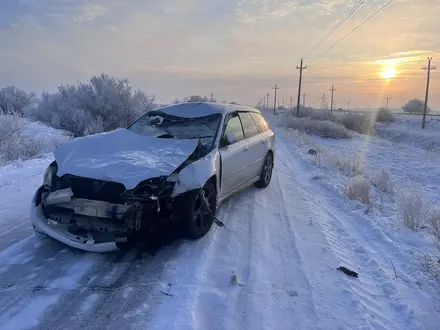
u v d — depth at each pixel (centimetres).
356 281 406
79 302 333
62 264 403
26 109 1791
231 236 505
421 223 629
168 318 315
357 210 686
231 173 576
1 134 1045
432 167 1462
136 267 402
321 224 583
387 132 4088
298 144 1809
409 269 447
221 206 640
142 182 403
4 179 763
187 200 452
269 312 335
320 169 1106
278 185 842
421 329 326
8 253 423
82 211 397
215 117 600
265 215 608
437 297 388
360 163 1241
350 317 335
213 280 385
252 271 408
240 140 639
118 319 311
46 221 420
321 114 4684
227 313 328
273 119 5047
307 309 343
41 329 294
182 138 554
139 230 422
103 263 409
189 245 464
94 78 1636
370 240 543
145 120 619
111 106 1567
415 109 10938
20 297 336
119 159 438
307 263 438
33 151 1071
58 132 1454
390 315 349
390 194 885
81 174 411
